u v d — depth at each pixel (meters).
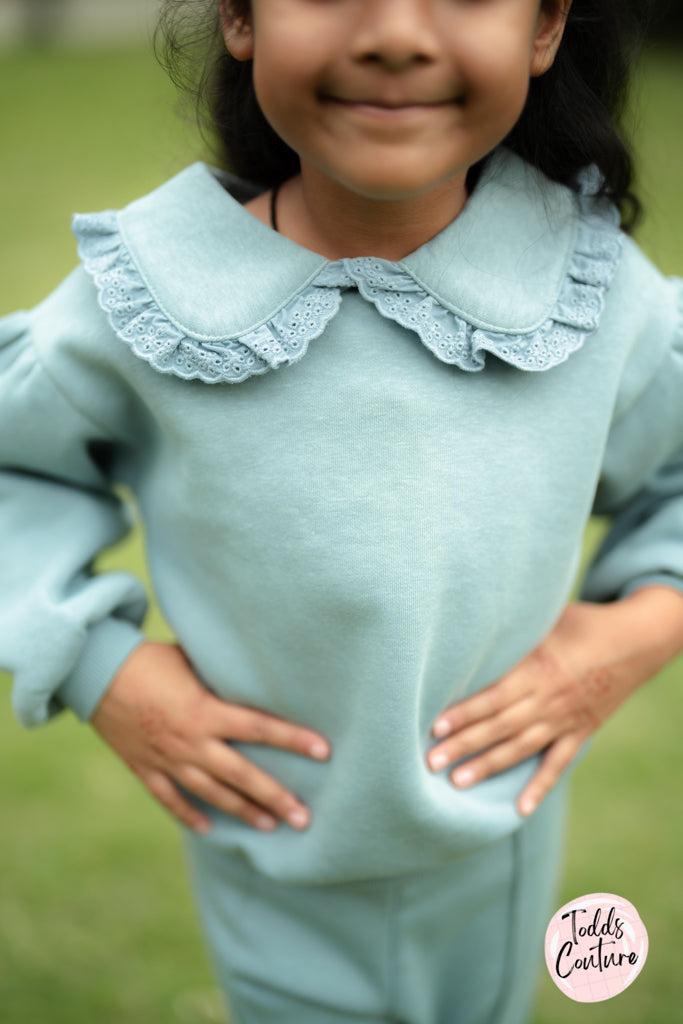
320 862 1.19
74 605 1.19
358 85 0.91
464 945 1.33
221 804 1.23
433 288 1.05
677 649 1.32
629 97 1.20
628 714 2.41
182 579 1.21
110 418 1.16
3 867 2.05
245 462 1.06
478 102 0.93
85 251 1.12
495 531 1.09
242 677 1.18
